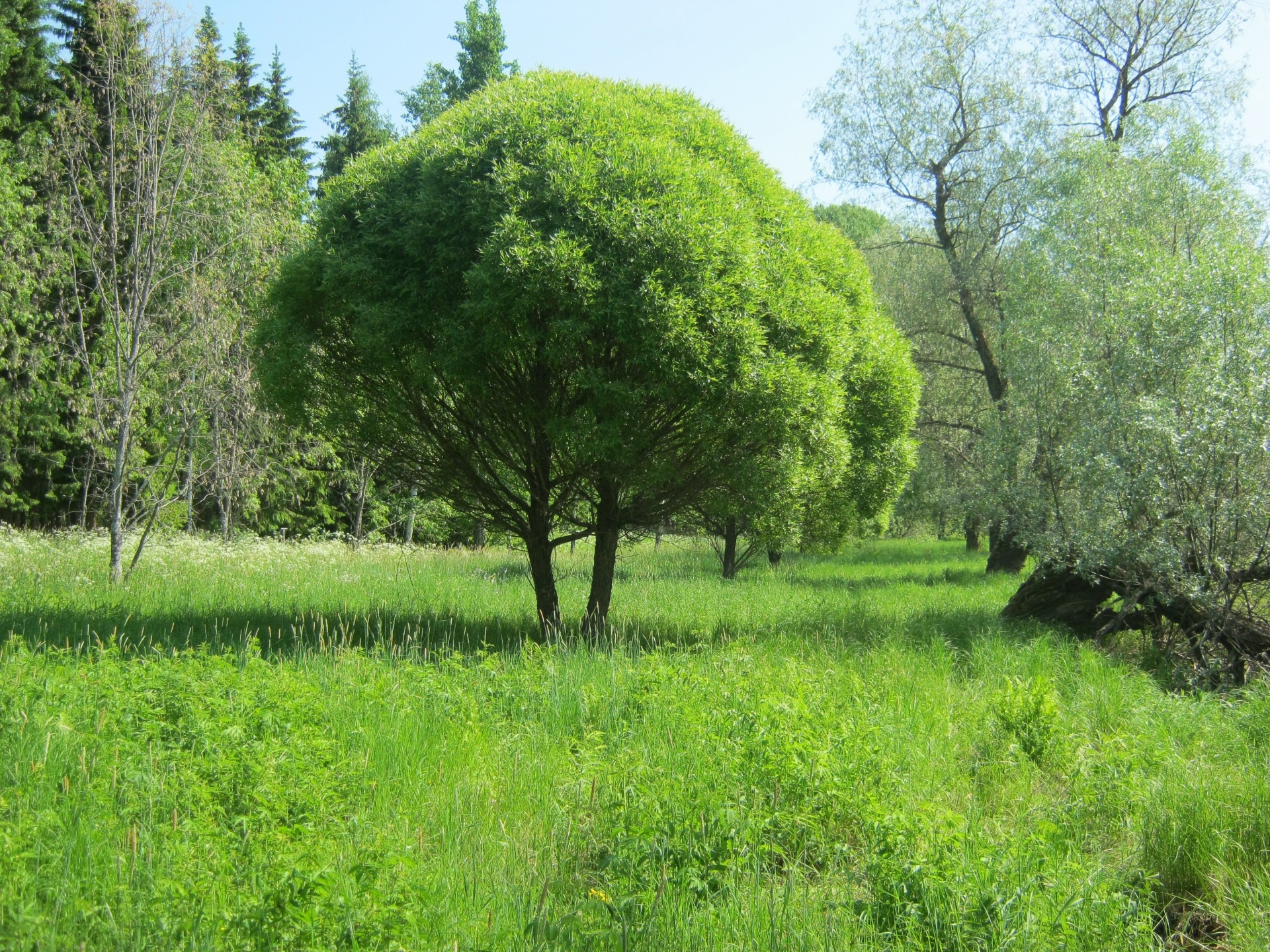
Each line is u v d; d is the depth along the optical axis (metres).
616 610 14.44
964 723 7.73
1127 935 4.36
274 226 17.25
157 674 7.09
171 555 17.39
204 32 15.97
